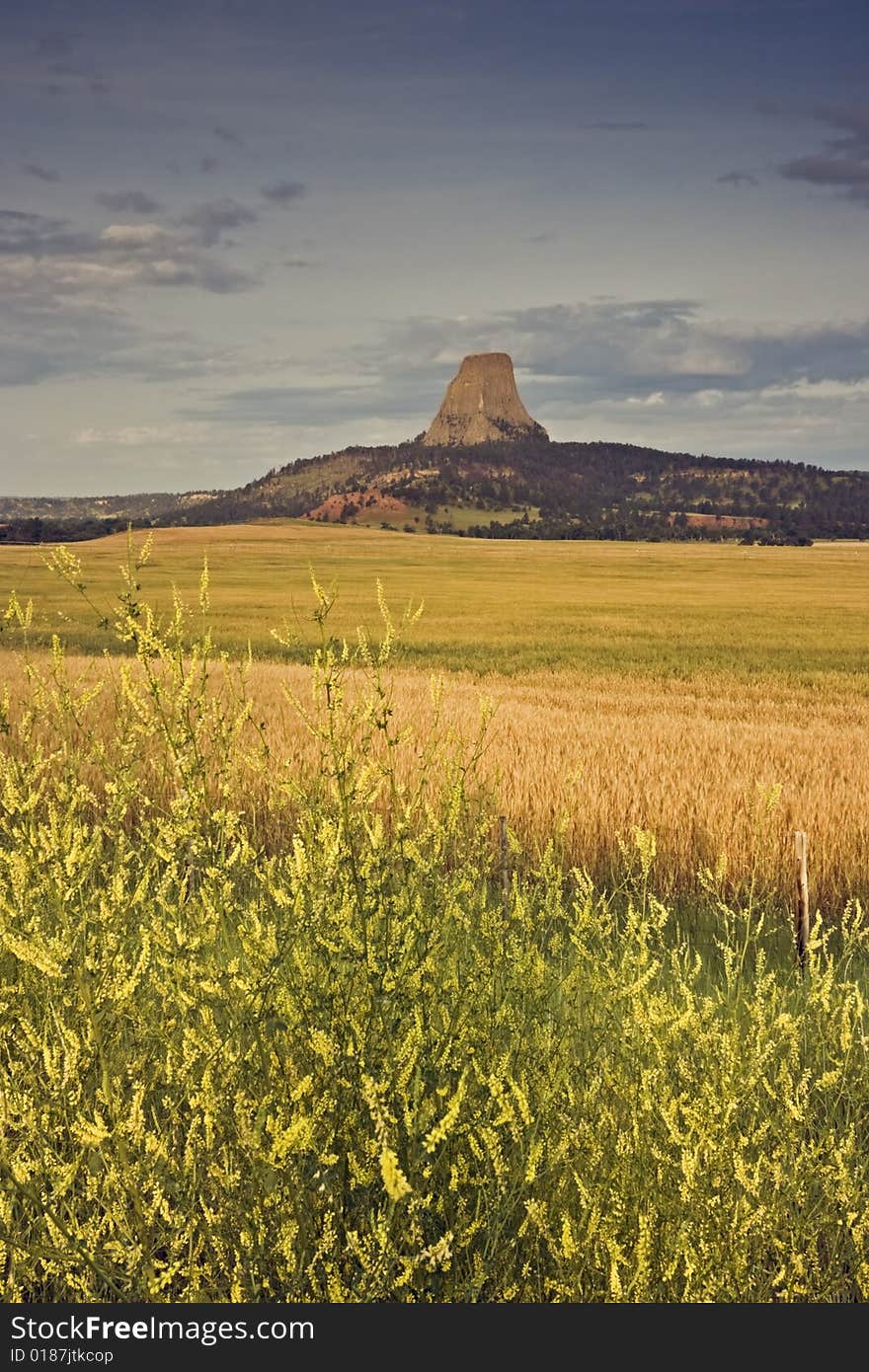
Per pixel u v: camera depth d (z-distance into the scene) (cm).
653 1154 333
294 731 1720
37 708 410
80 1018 332
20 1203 339
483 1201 328
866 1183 367
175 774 389
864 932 557
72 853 336
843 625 6781
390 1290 284
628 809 1366
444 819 414
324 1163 287
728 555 18025
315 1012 328
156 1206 294
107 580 9150
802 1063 470
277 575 11525
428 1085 325
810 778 1636
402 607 7819
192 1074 320
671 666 4466
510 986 385
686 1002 393
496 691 3108
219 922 388
